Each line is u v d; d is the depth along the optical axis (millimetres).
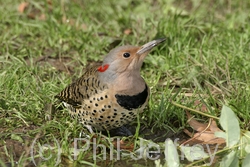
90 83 10438
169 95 11938
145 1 16891
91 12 16359
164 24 14812
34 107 11664
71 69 13781
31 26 15477
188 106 11711
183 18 15594
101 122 10484
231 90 12227
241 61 13281
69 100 10742
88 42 14656
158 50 14086
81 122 10836
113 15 16156
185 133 11297
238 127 10133
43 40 14773
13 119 11375
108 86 10180
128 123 11312
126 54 10148
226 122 10164
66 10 16219
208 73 12820
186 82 12820
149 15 15656
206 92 12297
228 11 16391
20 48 14398
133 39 14531
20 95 11984
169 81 12758
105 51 14438
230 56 13469
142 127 11461
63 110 11633
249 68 12945
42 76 13164
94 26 15195
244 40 14273
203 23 15477
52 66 13812
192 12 16391
